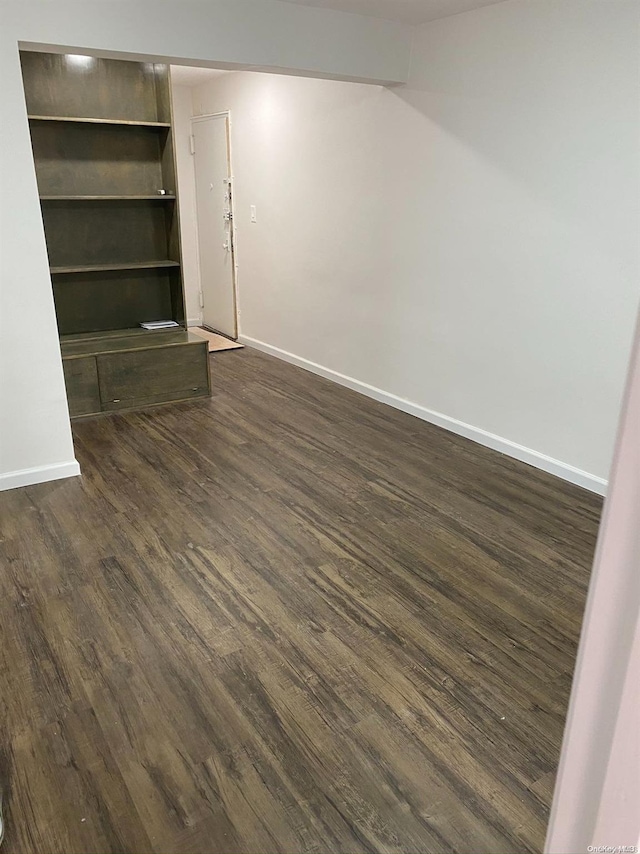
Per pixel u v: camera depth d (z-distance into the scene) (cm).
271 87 527
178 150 664
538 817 166
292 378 541
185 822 165
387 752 185
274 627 236
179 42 321
